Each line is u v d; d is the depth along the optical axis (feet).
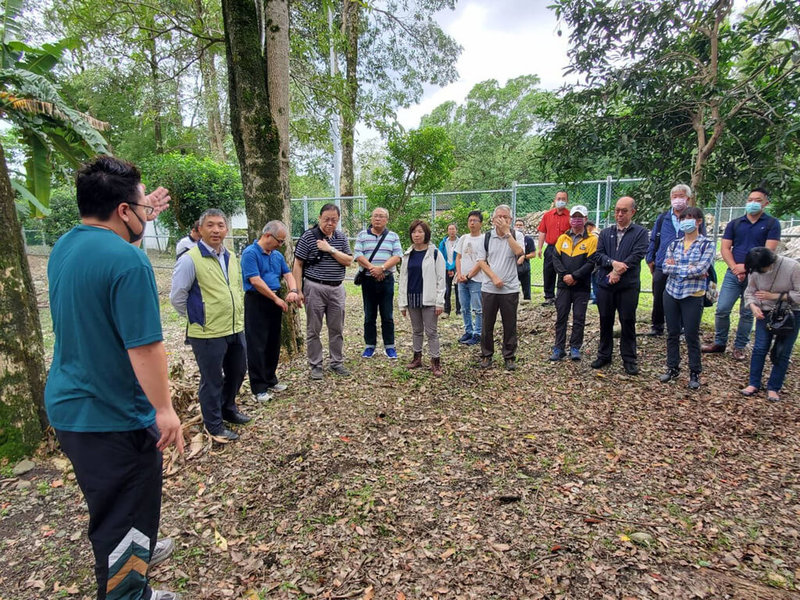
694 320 14.23
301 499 9.43
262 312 14.12
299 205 47.93
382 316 18.38
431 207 37.96
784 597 6.69
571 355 17.65
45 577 7.54
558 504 9.10
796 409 12.94
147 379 5.47
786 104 16.22
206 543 8.23
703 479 9.93
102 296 5.39
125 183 5.75
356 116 29.25
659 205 20.16
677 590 6.87
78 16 20.90
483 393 14.87
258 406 14.06
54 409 5.53
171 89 34.24
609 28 18.28
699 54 19.35
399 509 9.04
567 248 17.01
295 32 26.94
